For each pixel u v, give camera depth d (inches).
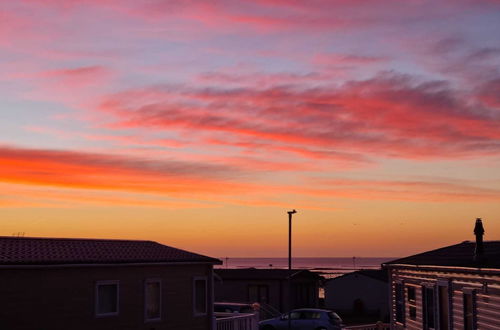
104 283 987.3
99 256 1000.9
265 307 2048.5
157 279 1083.9
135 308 1037.8
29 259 885.2
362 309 2591.0
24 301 874.8
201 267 1186.6
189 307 1147.3
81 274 954.7
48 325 900.6
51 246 1009.5
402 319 1123.9
